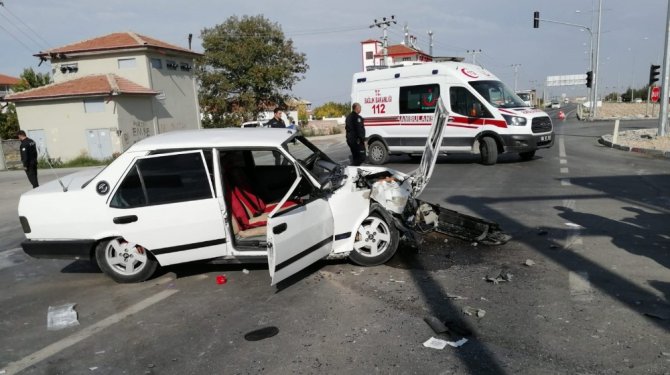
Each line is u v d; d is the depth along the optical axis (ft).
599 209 25.32
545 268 17.19
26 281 19.24
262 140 17.33
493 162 43.32
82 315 15.43
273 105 156.56
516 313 13.73
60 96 93.97
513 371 10.86
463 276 16.79
